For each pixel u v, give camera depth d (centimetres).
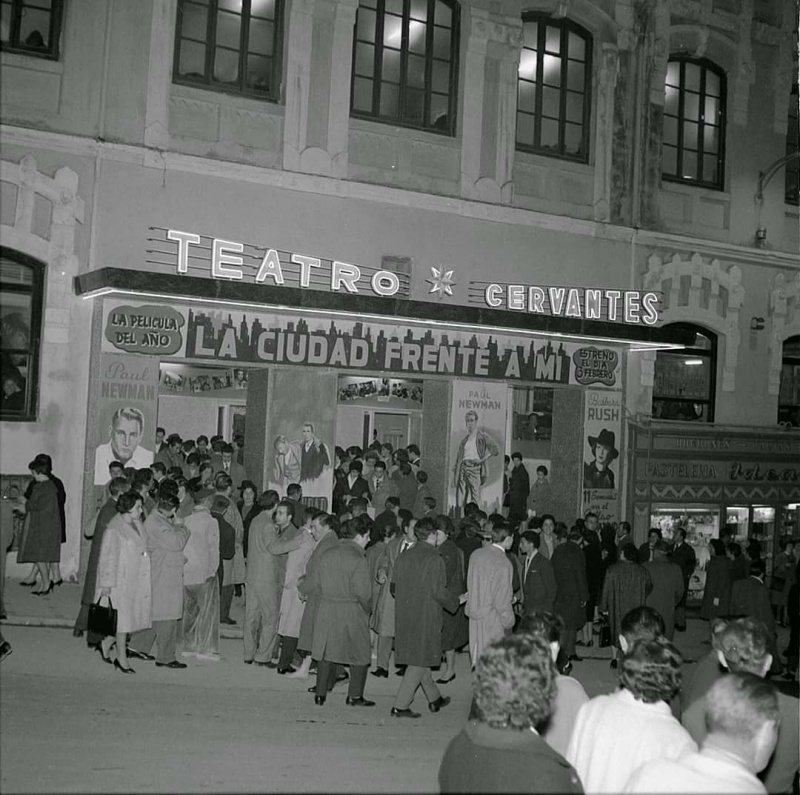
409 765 879
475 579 1184
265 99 1895
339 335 1900
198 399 2155
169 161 1783
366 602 1095
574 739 493
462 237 2084
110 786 753
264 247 1800
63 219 1697
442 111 2094
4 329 1670
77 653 1216
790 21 2506
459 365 2027
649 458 2223
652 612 611
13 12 1684
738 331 2411
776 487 2359
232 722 982
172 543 1173
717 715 414
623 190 2284
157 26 1788
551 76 2225
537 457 2302
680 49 2367
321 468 1881
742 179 2444
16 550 1614
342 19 1955
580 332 2022
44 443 1673
